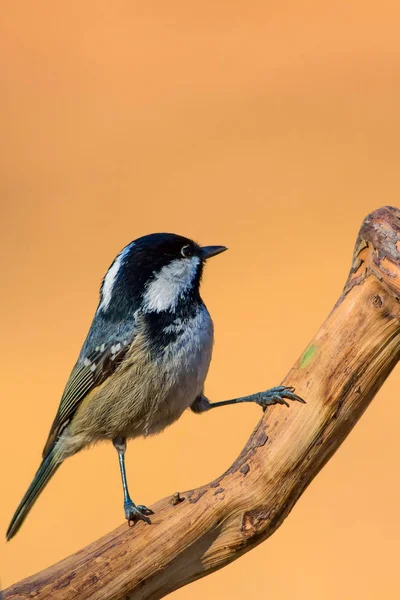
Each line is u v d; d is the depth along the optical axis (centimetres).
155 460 1034
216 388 1127
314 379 479
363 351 472
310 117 1841
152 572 479
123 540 484
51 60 2212
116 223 1557
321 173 1622
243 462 486
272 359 1189
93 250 1507
